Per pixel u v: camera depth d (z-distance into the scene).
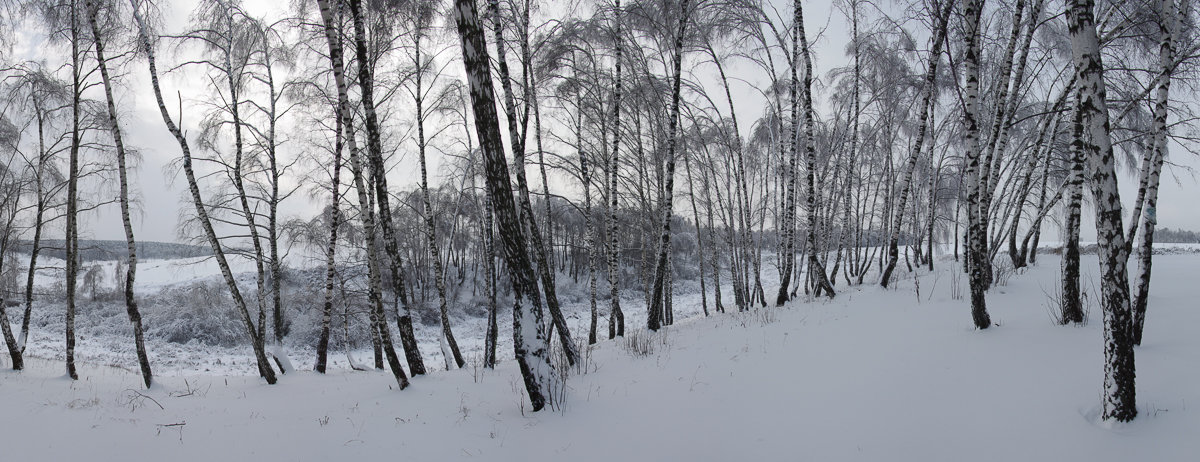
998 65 13.30
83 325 23.11
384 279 26.62
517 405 7.14
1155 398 5.07
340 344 21.47
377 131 9.61
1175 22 6.73
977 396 5.75
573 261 35.97
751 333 10.39
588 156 15.55
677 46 12.87
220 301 24.28
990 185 13.24
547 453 5.61
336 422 6.92
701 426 5.98
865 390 6.38
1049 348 6.84
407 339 9.83
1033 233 18.81
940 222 26.25
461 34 6.58
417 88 13.20
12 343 11.41
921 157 21.80
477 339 24.45
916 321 9.48
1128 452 4.36
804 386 6.82
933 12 10.28
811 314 11.80
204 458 5.87
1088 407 5.12
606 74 14.48
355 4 9.35
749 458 5.16
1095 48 4.64
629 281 36.50
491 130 6.71
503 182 6.83
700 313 23.84
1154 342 6.62
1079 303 7.90
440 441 6.06
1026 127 17.20
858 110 17.14
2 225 14.19
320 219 15.29
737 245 20.80
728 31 14.70
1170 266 15.21
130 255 9.77
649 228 17.27
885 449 4.99
